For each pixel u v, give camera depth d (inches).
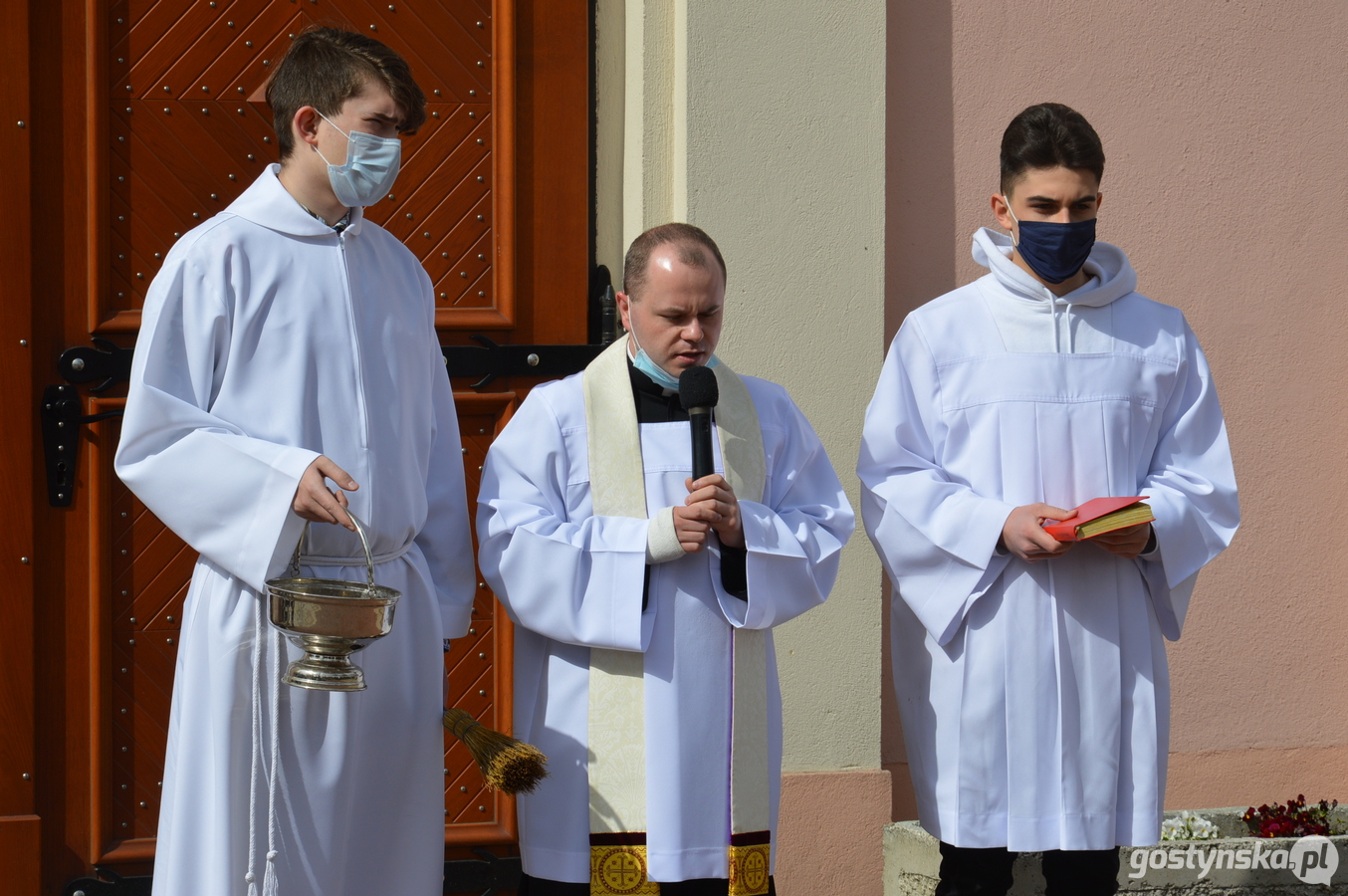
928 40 213.5
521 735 147.7
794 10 201.3
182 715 134.3
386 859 142.6
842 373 204.5
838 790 202.2
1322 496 231.9
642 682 140.6
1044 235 155.3
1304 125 230.2
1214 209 226.7
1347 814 226.4
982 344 162.9
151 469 130.2
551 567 140.6
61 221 181.2
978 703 156.7
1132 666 158.1
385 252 148.5
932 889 193.0
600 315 203.3
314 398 137.1
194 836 132.2
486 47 198.1
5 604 177.9
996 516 153.5
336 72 134.0
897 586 163.5
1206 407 166.2
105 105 182.5
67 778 181.5
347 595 126.4
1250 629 229.3
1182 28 224.1
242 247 135.6
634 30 201.9
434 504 151.9
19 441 178.5
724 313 199.9
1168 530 155.4
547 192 201.6
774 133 201.0
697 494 136.4
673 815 137.5
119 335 183.6
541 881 141.4
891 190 212.2
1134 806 156.9
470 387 197.6
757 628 143.7
